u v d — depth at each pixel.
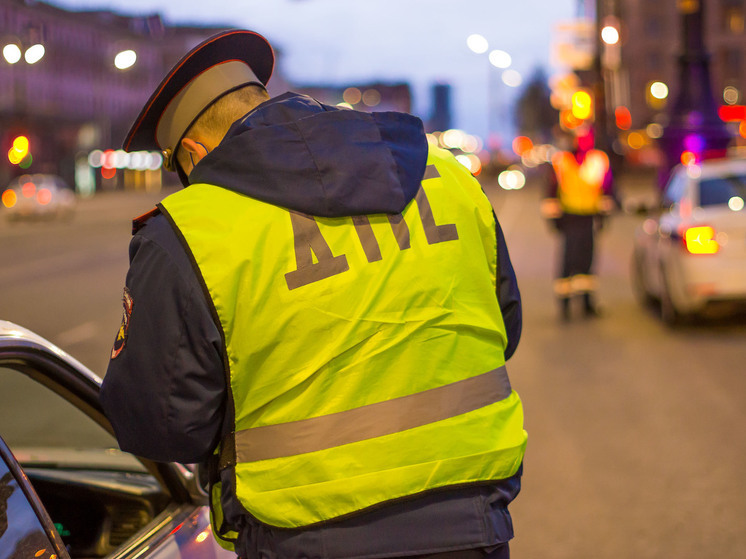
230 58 1.91
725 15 82.81
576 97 26.47
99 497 2.41
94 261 19.59
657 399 6.60
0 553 1.55
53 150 62.81
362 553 1.65
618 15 30.08
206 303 1.64
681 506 4.49
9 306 12.51
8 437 5.73
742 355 8.09
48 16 62.69
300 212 1.71
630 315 10.41
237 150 1.72
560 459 5.27
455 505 1.69
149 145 2.00
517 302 1.98
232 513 1.75
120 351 1.70
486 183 75.06
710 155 21.55
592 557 3.93
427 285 1.75
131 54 10.88
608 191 10.37
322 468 1.65
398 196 1.75
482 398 1.78
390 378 1.70
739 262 8.79
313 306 1.67
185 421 1.67
